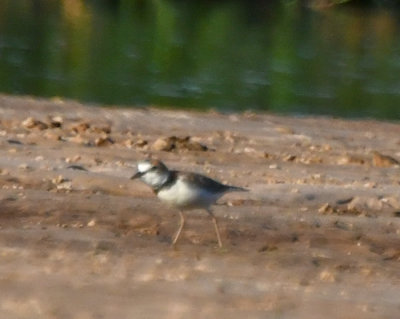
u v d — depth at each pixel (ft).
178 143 57.67
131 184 47.57
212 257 38.63
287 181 51.44
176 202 38.06
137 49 119.14
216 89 97.45
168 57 114.83
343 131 69.26
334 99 96.99
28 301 32.83
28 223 41.34
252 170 53.67
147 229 41.63
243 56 118.62
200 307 33.19
